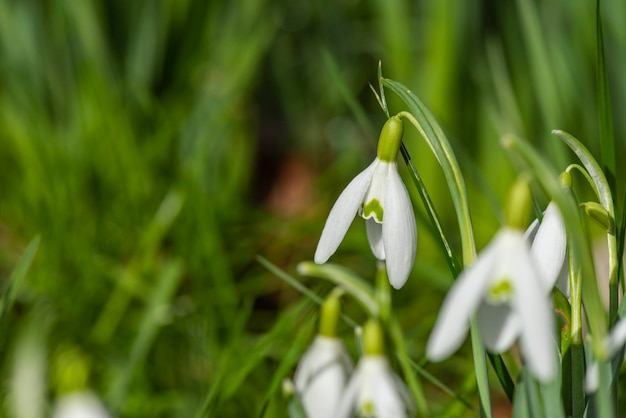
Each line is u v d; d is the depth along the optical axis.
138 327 0.64
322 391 0.42
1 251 0.74
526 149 0.39
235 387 0.51
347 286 0.43
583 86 0.81
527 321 0.38
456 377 0.65
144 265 0.71
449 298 0.38
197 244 0.68
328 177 0.84
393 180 0.43
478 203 0.81
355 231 0.74
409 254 0.43
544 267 0.42
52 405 0.51
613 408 0.42
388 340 0.42
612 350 0.39
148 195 0.76
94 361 0.61
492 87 0.86
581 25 0.82
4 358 0.55
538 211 0.44
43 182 0.76
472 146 0.85
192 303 0.65
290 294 0.74
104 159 0.78
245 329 0.68
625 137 0.83
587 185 0.80
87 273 0.70
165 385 0.62
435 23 0.82
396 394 0.40
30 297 0.67
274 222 0.76
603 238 0.76
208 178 0.79
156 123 0.84
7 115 0.85
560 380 0.43
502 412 0.62
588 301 0.39
